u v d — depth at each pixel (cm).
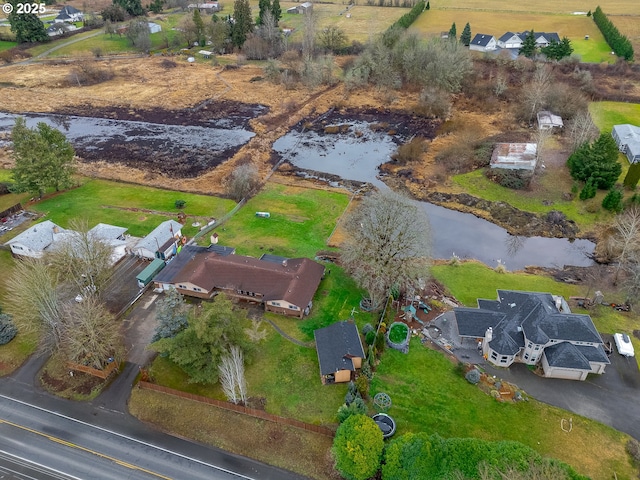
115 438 5028
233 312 5988
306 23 17400
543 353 5769
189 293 6819
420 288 6969
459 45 14450
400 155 11206
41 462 4778
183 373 5753
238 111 14112
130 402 5406
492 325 6059
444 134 12475
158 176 10450
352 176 10625
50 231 7781
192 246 7662
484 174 10288
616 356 5991
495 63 15500
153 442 4997
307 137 12638
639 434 5091
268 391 5512
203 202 9294
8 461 4772
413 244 6588
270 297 6506
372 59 15562
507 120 12875
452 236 8656
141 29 18825
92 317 5562
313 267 7062
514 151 10481
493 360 5862
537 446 4956
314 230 8500
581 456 4869
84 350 5384
